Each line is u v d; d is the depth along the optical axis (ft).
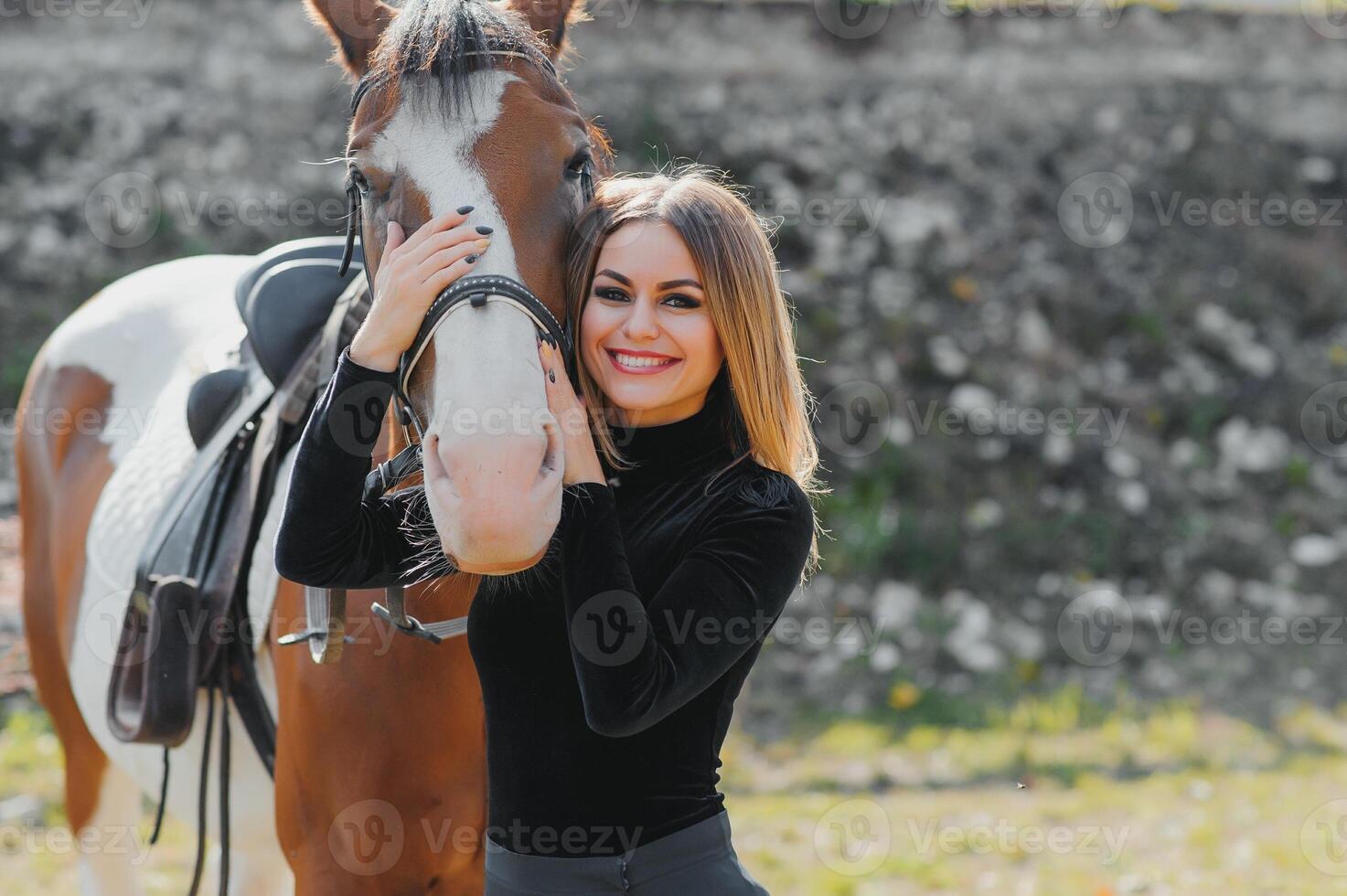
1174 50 37.45
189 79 32.14
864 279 30.32
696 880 6.06
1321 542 27.81
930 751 21.35
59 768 19.29
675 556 6.28
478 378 5.74
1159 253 32.50
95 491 11.41
